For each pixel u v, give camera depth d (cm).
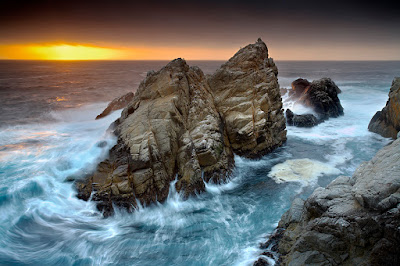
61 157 1645
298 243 793
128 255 1024
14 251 1023
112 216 1259
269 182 1551
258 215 1259
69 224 1193
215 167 1533
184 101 1703
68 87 5844
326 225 748
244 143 1803
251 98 1898
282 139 2114
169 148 1437
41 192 1344
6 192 1277
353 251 702
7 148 1848
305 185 1502
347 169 1678
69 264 976
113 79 7700
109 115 2730
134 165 1351
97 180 1377
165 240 1110
